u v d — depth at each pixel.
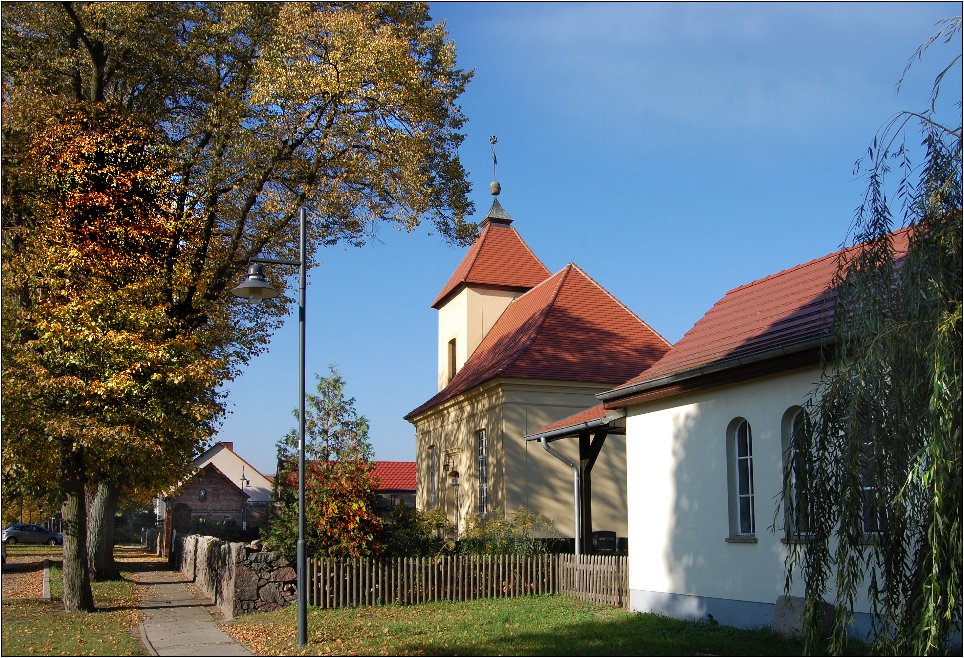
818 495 7.07
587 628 12.95
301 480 12.13
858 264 7.07
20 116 16.89
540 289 28.77
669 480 14.47
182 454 16.69
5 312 14.46
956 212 6.43
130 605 17.28
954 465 5.80
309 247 21.53
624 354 24.48
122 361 14.51
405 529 17.03
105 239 16.95
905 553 6.43
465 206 21.66
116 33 19.02
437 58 20.28
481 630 12.89
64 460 15.64
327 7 19.47
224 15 19.16
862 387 6.55
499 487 22.75
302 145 19.58
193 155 19.53
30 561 31.00
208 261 20.09
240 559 15.37
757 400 12.57
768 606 12.08
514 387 22.88
